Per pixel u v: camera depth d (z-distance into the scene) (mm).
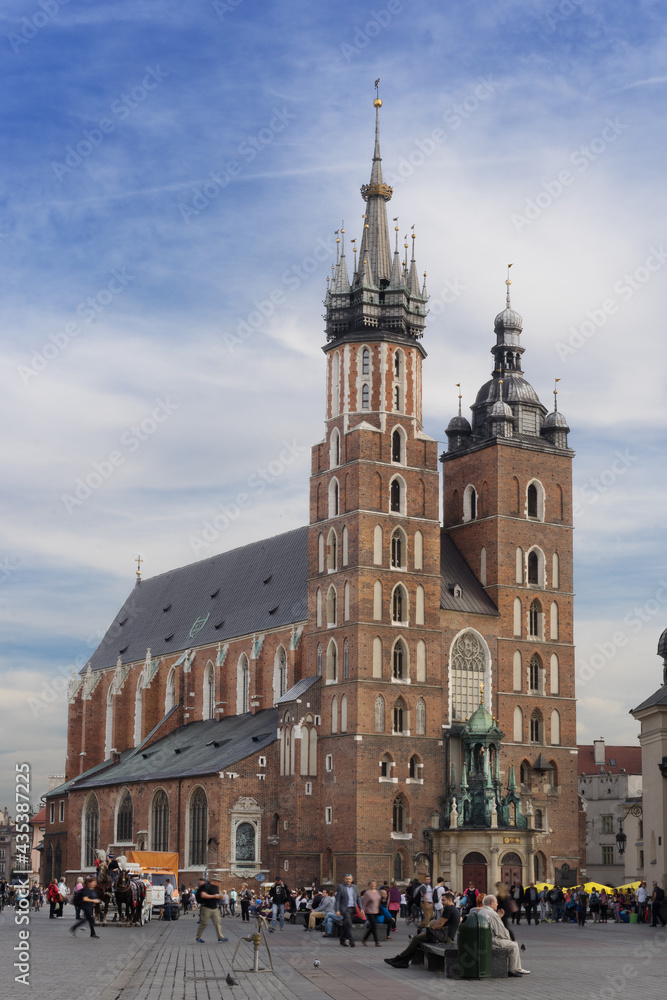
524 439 132750
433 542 125125
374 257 131000
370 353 126562
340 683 120188
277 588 146875
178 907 100688
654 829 106875
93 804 152375
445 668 124062
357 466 122500
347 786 117250
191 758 135625
